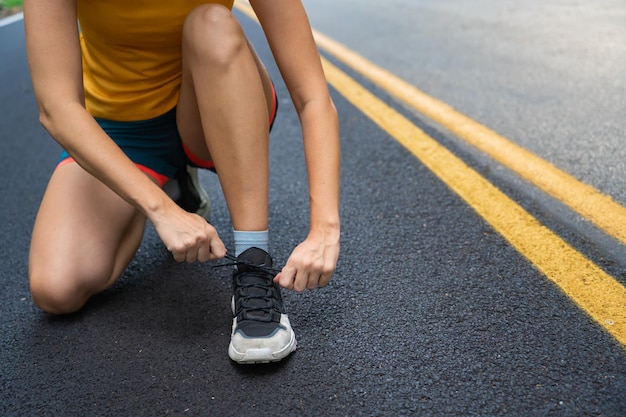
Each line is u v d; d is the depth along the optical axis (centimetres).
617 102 325
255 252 169
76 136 156
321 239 156
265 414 144
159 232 155
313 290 190
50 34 157
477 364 153
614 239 201
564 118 310
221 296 194
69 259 179
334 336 169
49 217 183
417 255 204
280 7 162
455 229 218
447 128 313
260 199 168
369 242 215
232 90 161
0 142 377
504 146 283
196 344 172
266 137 167
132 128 196
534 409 138
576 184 240
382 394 147
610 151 267
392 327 170
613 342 156
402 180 262
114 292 201
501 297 178
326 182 160
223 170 167
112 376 162
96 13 176
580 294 176
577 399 140
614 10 552
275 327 160
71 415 150
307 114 165
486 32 517
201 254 158
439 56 457
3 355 176
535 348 157
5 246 242
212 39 161
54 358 172
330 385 152
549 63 408
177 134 200
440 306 177
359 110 358
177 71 192
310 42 166
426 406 142
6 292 209
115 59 187
